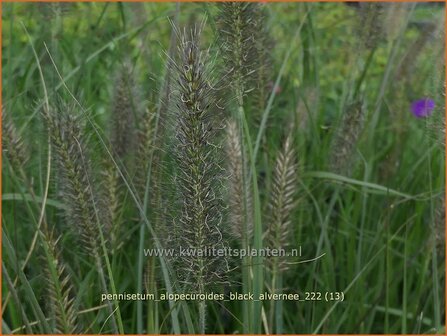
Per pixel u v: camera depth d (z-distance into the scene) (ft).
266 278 1.48
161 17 1.88
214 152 1.06
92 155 1.40
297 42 2.18
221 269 1.14
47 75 2.01
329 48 2.70
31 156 1.67
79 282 1.49
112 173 1.44
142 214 1.10
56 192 1.48
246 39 1.18
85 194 1.28
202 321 1.17
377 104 1.85
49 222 1.53
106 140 1.61
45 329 1.14
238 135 1.33
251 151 1.19
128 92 1.65
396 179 1.94
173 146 1.06
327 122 2.47
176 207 1.12
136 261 1.69
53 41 1.77
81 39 2.40
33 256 1.55
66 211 1.34
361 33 1.85
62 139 1.26
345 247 1.98
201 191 1.06
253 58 1.20
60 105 1.29
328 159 1.85
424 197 1.83
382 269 1.63
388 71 1.84
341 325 1.65
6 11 2.49
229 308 1.73
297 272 1.84
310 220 1.78
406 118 1.97
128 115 1.64
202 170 1.04
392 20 1.85
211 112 1.02
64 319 1.18
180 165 1.05
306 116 1.94
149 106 1.52
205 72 1.00
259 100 1.67
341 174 1.75
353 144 1.73
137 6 2.09
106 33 2.47
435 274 1.29
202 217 1.07
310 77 2.03
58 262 1.20
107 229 1.43
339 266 1.87
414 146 2.29
